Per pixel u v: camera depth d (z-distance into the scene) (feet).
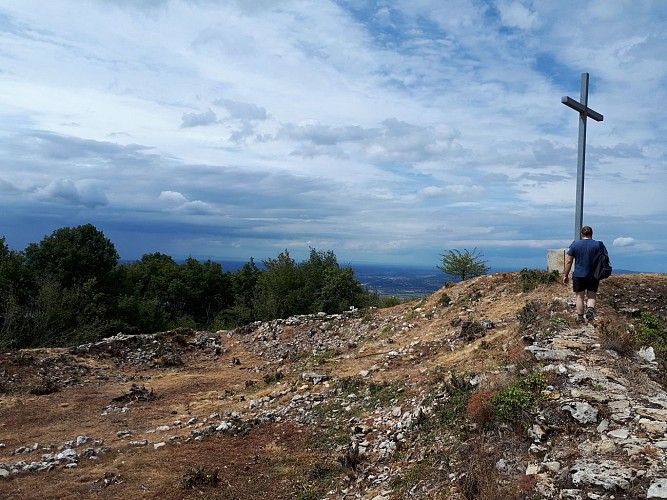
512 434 21.24
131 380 51.88
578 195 43.39
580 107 42.39
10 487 24.71
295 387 41.32
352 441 28.37
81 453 29.45
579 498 15.85
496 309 48.85
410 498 20.02
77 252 105.81
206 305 175.42
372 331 59.21
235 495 23.47
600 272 32.99
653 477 15.85
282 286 125.70
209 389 47.29
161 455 28.89
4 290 90.74
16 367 51.03
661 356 28.45
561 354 27.55
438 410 26.45
